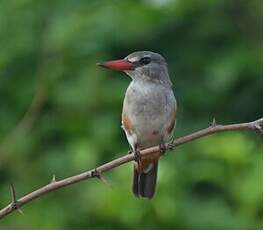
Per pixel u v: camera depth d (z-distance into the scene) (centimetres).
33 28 1459
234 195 1138
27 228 1246
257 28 1507
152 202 1093
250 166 1145
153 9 1444
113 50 1444
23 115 1429
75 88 1367
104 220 1144
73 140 1332
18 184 1336
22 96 1434
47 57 1406
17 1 1477
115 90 1362
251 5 1523
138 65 1030
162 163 1145
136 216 1094
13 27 1465
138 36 1450
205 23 1491
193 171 1188
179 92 1437
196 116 1423
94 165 1286
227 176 1148
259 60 1441
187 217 1123
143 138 1026
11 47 1450
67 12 1450
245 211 1120
